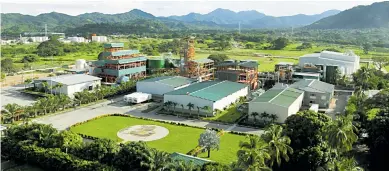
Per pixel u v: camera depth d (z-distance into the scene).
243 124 106.44
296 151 68.50
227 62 173.00
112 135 94.88
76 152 71.38
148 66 196.88
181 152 82.94
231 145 88.31
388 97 107.25
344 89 162.00
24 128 79.19
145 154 64.00
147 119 110.50
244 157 55.19
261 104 106.88
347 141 65.06
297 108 118.69
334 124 66.75
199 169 60.47
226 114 117.25
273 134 60.94
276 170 69.06
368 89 148.75
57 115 114.12
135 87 152.38
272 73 172.88
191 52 189.75
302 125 72.06
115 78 168.50
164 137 94.00
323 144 69.50
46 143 74.94
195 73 171.50
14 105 105.88
